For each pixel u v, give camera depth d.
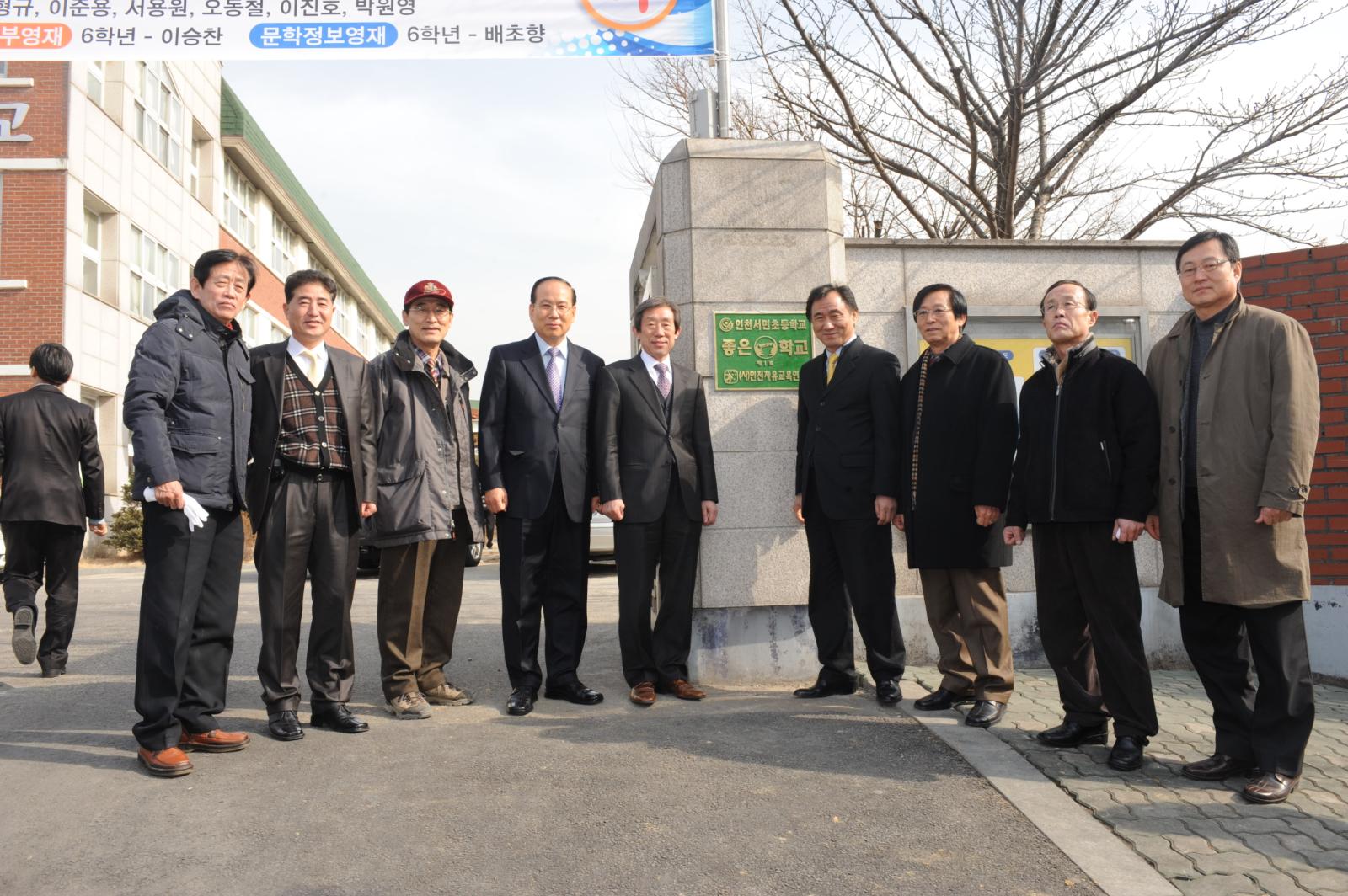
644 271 6.61
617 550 4.84
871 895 2.59
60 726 4.21
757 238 5.36
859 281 5.78
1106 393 3.80
